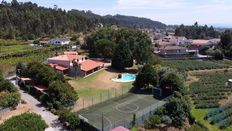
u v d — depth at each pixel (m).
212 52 168.50
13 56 133.12
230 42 180.25
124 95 85.69
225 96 87.88
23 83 89.62
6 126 50.19
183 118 65.25
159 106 71.94
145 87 91.56
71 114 59.69
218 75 118.69
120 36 152.75
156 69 94.12
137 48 122.00
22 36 198.50
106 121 63.78
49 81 82.06
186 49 173.00
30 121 52.28
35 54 141.25
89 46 156.25
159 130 61.53
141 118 63.84
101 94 85.81
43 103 73.69
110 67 124.25
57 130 57.88
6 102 66.81
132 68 124.12
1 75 83.88
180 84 84.50
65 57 117.25
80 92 86.94
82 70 107.75
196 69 129.75
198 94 88.69
